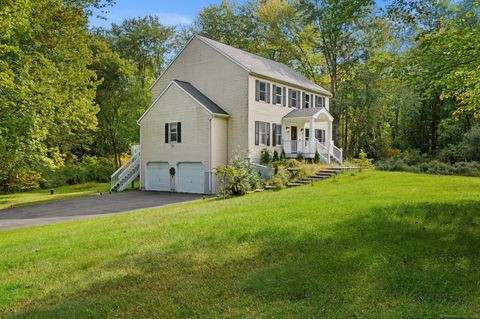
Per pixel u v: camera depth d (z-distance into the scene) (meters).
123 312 4.19
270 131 24.42
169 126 24.00
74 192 26.58
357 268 4.95
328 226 7.05
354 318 3.67
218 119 22.59
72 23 19.20
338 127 35.97
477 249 5.50
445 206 8.43
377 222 7.18
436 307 3.82
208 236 7.02
